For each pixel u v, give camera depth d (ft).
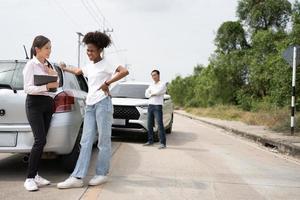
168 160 28.66
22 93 20.89
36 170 19.54
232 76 141.69
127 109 37.76
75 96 22.48
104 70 20.07
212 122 75.31
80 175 19.95
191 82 239.71
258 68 115.44
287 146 37.11
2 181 20.94
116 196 18.61
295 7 83.71
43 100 19.36
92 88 20.21
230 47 151.12
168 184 21.29
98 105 20.11
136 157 29.50
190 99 225.15
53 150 20.76
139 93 42.01
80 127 23.04
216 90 145.18
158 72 34.73
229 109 120.06
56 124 20.63
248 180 23.15
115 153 31.19
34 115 19.21
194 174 24.08
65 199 17.85
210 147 37.55
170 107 47.98
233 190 20.53
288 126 51.26
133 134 40.24
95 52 20.10
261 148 39.37
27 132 20.57
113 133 39.55
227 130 60.39
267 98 109.29
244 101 127.44
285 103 64.28
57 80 19.34
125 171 24.25
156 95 34.76
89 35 19.99
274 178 24.02
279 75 61.16
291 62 46.80
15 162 26.11
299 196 19.88
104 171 20.95
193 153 32.76
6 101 20.70
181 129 59.47
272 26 136.15
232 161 29.60
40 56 19.35
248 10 140.46
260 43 116.37
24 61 22.76
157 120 34.86
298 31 60.29
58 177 22.02
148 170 24.76
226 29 149.07
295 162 31.01
